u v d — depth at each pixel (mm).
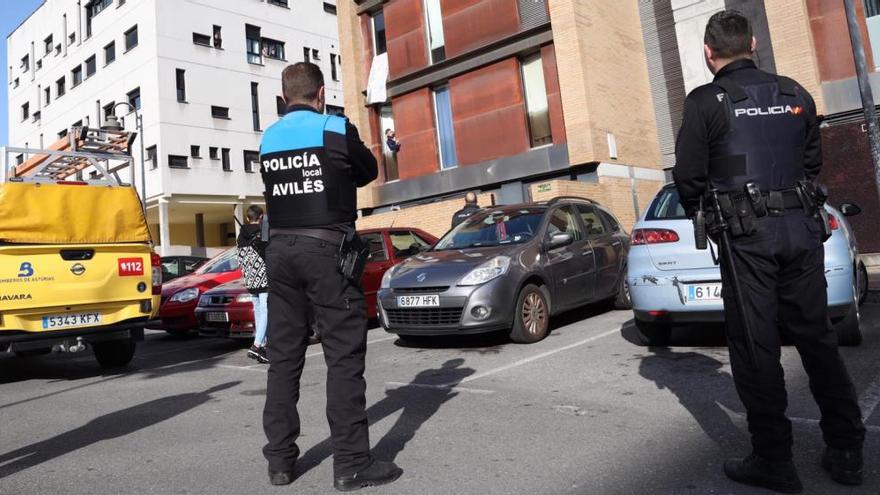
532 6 14328
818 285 2375
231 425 3848
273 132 2775
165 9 27781
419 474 2748
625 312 7395
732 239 2414
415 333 5867
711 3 13312
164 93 27359
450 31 15609
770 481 2324
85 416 4371
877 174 6566
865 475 2418
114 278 6359
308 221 2668
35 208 5973
